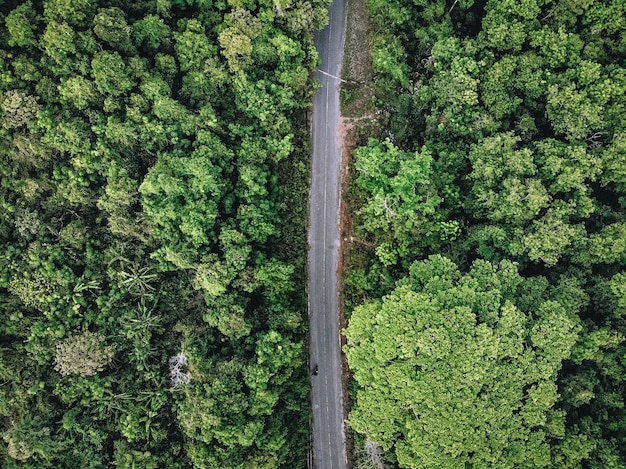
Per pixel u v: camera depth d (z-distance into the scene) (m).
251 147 48.50
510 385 40.66
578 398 43.56
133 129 46.12
